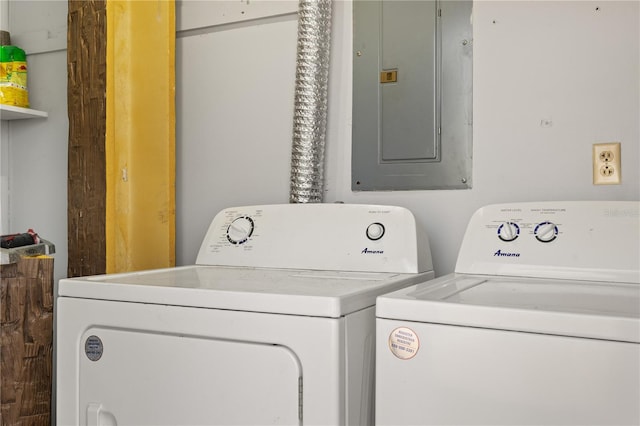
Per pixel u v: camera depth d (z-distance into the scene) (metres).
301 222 1.79
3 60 2.36
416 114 1.90
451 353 1.04
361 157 1.98
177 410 1.26
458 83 1.85
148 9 2.11
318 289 1.25
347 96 2.01
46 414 1.71
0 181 2.61
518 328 0.99
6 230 2.63
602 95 1.68
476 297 1.14
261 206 1.89
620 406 0.91
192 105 2.30
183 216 2.31
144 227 2.10
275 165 2.14
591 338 0.94
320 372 1.13
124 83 2.06
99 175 2.00
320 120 1.92
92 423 1.36
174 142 2.19
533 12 1.76
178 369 1.26
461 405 1.03
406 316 1.09
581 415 0.94
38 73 2.59
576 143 1.71
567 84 1.72
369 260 1.66
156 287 1.30
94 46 2.02
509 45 1.79
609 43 1.67
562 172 1.72
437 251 1.87
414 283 1.55
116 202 2.04
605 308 1.00
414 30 1.91
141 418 1.30
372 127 1.97
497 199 1.80
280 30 2.13
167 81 2.15
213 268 1.79
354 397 1.19
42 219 2.57
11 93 2.35
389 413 1.09
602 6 1.68
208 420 1.23
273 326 1.17
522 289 1.27
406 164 1.92
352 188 2.00
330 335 1.12
